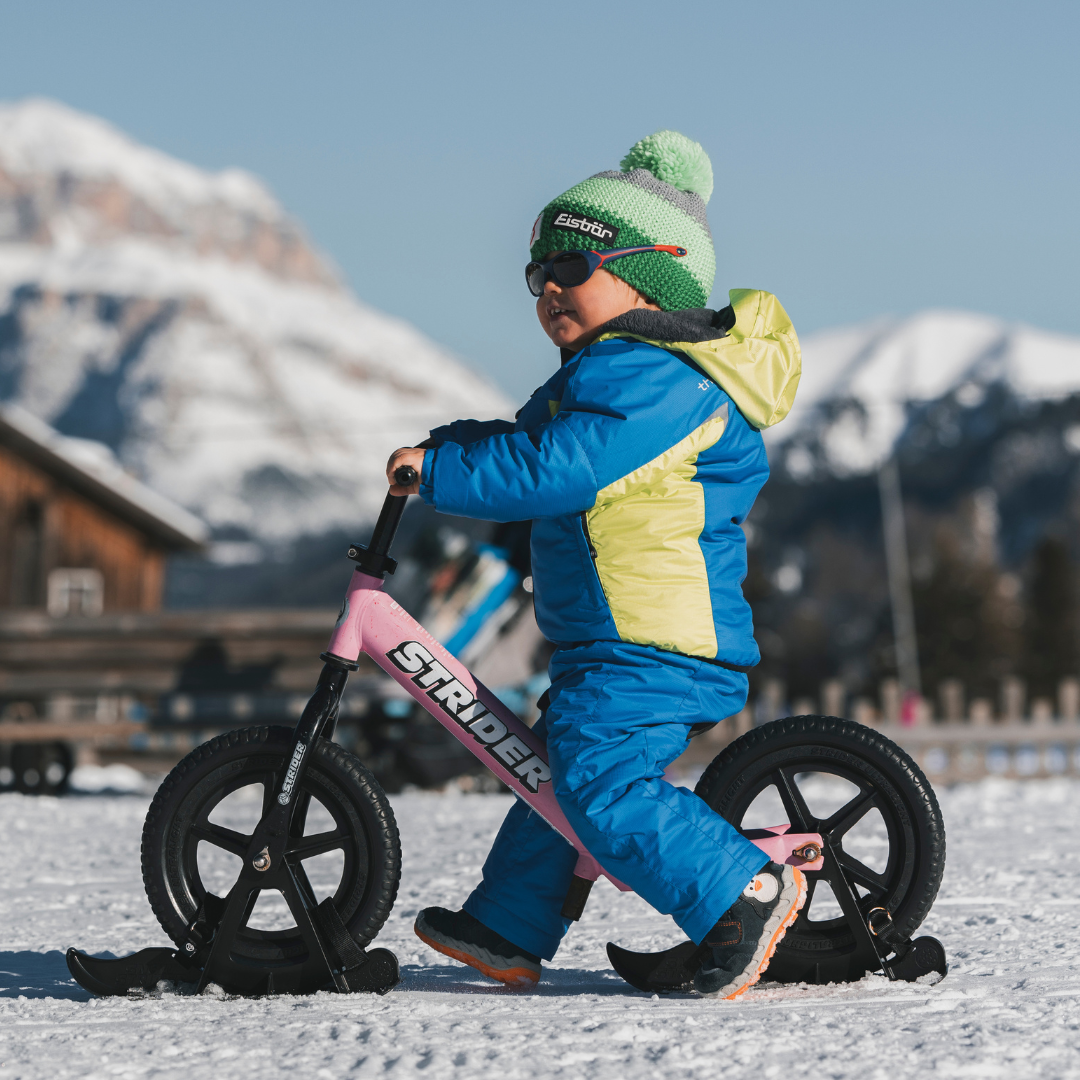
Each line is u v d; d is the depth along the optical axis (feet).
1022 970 13.91
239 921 13.28
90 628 57.00
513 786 13.71
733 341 13.41
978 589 272.92
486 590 49.83
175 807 13.50
